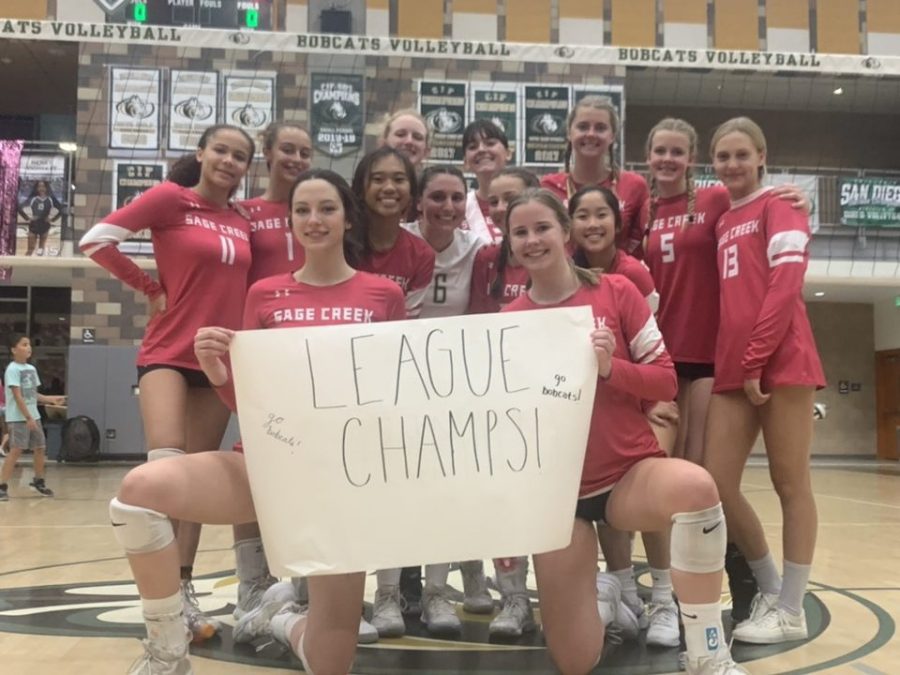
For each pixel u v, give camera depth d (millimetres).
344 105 10312
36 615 2795
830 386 13797
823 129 14070
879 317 13734
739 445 2525
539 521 1850
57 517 5656
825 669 2189
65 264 9859
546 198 2123
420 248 2688
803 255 2396
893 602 3023
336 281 2102
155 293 2447
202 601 3086
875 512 6082
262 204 2715
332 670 1951
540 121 10570
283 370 1847
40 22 10125
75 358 10383
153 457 2293
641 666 2258
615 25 11320
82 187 10359
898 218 11375
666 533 2578
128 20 10477
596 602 2062
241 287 2523
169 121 10367
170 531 1791
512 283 2695
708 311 2760
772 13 11555
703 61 10836
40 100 13969
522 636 2578
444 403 1869
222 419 2570
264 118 10312
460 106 10453
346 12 10891
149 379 2391
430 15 11031
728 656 1816
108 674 2137
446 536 1833
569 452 1874
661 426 2133
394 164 2508
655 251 2846
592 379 1892
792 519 2508
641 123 13719
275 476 1825
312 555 1812
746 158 2545
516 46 10477
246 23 10656
